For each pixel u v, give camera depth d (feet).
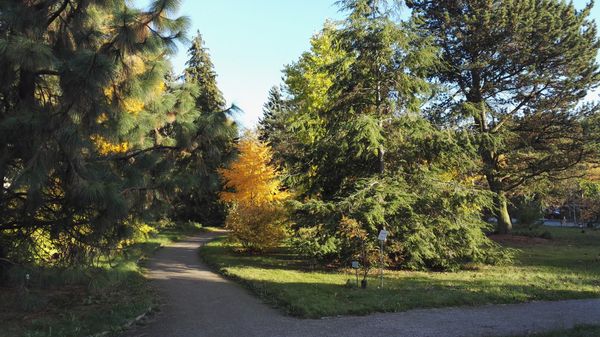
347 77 55.21
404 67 54.44
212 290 39.29
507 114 88.99
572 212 186.91
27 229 27.17
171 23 25.66
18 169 22.77
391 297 34.47
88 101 22.99
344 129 52.08
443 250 50.34
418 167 54.24
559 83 84.33
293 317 29.58
